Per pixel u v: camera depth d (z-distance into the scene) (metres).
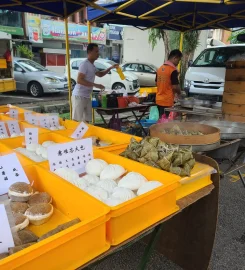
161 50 11.88
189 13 4.72
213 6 4.34
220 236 2.25
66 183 1.19
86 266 0.93
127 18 4.78
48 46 16.67
